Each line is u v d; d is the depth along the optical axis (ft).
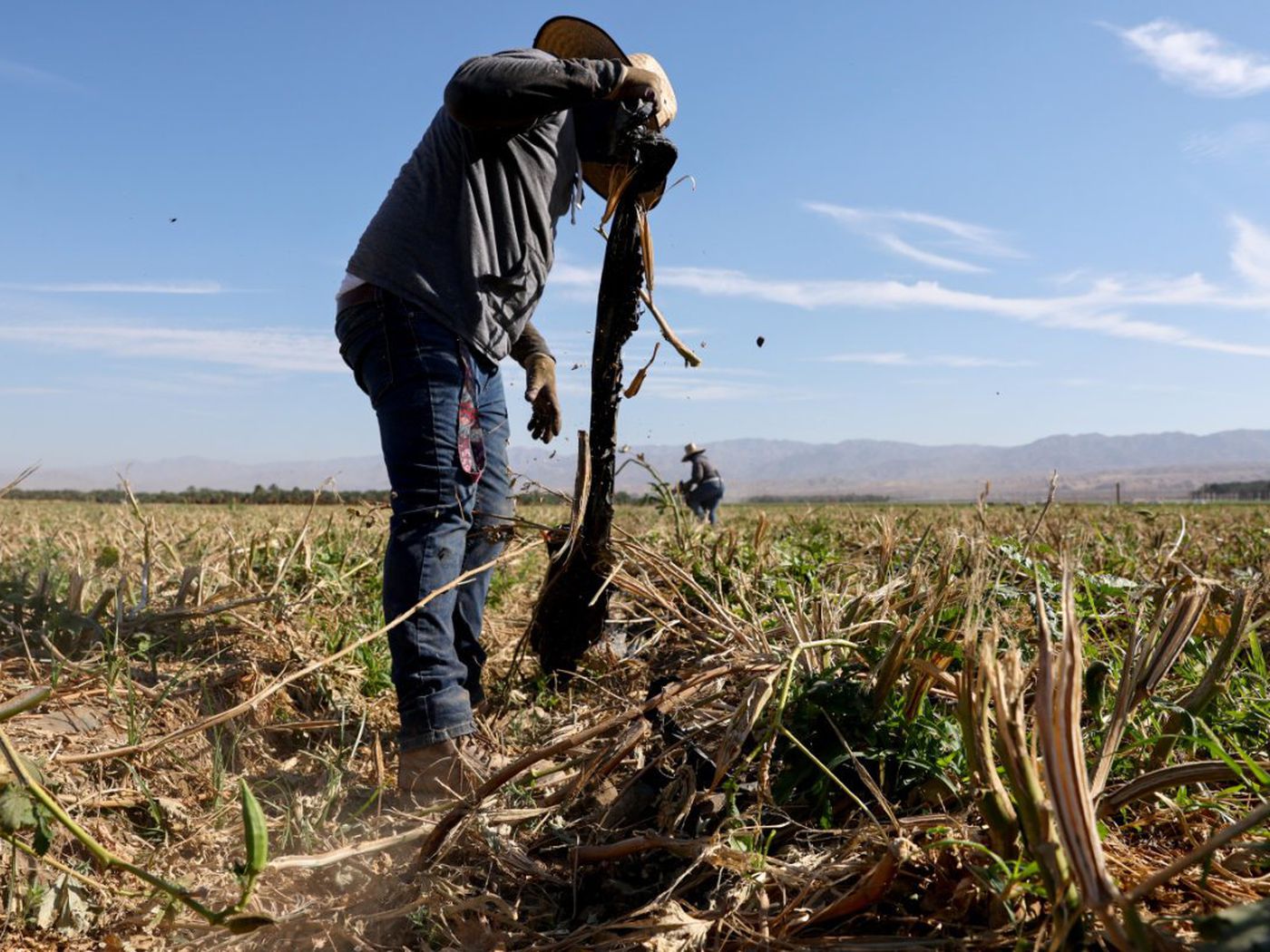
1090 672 6.91
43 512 41.55
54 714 8.86
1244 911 4.23
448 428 8.41
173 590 13.20
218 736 8.17
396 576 8.32
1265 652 11.23
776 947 5.79
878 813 6.94
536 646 10.25
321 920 6.49
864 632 9.18
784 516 41.22
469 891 6.85
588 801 7.81
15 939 6.21
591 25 9.89
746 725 7.17
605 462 9.24
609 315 8.99
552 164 9.00
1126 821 6.81
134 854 7.13
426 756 8.15
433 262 8.39
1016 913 5.45
